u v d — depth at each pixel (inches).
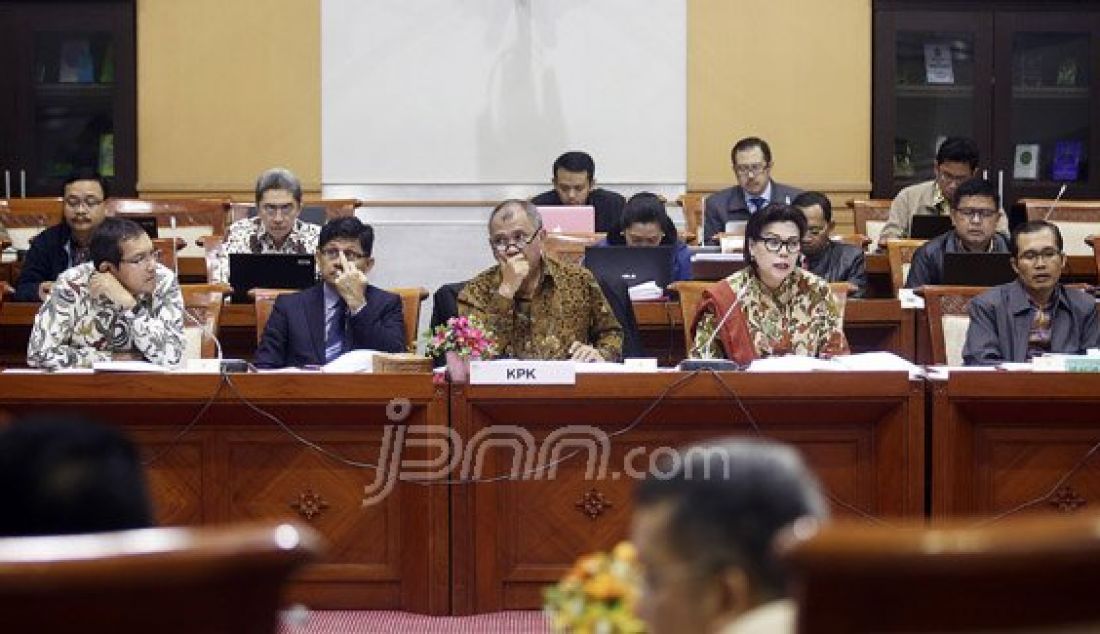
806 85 770.8
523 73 762.8
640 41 765.9
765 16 768.9
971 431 372.2
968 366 408.5
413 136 763.4
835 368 373.1
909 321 514.9
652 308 509.4
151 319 430.3
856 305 515.2
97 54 765.9
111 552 111.6
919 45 772.6
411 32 763.4
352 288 446.3
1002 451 373.4
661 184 767.1
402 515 375.9
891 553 108.0
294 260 517.7
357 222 454.9
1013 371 368.8
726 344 427.5
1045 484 373.1
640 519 126.3
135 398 369.1
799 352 428.5
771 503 121.5
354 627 362.9
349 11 763.4
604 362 403.9
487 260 763.4
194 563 113.0
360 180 764.0
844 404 370.9
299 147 765.3
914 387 370.9
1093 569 110.7
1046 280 439.8
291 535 116.9
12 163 765.9
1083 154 772.6
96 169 766.5
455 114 762.8
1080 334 444.5
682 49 767.1
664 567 123.5
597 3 764.0
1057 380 367.6
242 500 374.6
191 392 369.7
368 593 377.1
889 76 770.8
